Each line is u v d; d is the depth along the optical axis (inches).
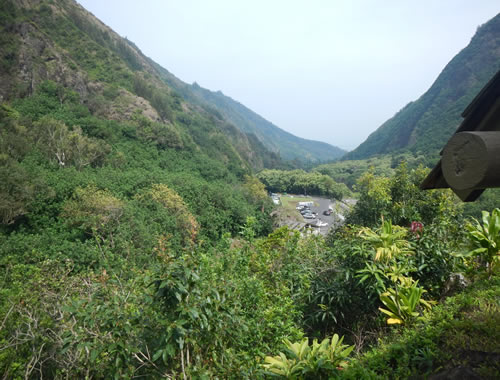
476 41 5654.5
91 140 1421.0
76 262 537.3
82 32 2591.0
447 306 154.6
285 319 177.6
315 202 2871.6
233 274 209.6
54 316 155.9
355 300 197.8
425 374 101.3
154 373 111.4
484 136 58.7
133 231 719.1
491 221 203.2
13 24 1784.0
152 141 1962.4
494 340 105.6
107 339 116.5
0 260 462.6
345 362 125.9
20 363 146.8
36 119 1464.1
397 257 197.0
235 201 1422.2
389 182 416.2
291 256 245.3
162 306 110.6
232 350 129.3
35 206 753.0
